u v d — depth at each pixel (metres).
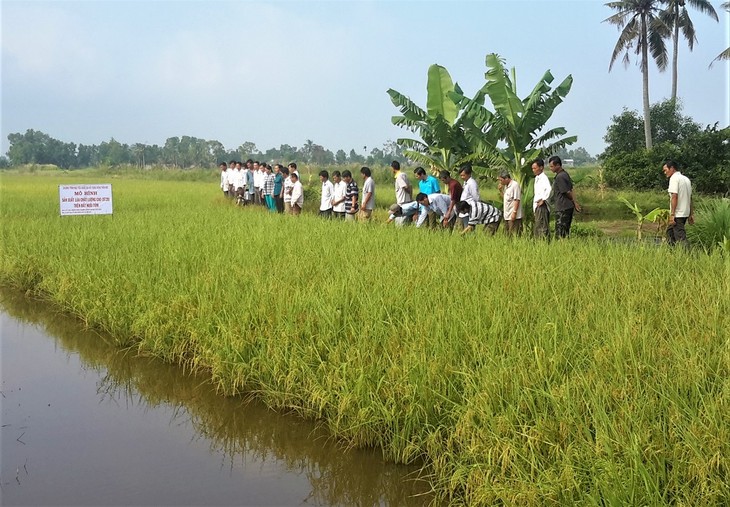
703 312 5.41
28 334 8.59
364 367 5.21
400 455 4.81
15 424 5.81
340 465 5.02
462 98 16.95
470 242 9.46
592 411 4.08
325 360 5.77
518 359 4.76
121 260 9.34
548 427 4.03
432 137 18.80
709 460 3.45
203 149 109.75
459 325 5.46
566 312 5.59
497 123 16.78
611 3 37.41
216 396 6.38
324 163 106.25
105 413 6.09
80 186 14.87
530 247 8.88
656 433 3.75
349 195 14.56
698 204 14.75
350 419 5.10
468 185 11.84
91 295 8.64
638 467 3.41
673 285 6.38
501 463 4.02
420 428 4.77
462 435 4.32
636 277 6.85
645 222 22.91
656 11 36.50
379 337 5.54
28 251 11.43
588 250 8.50
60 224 13.69
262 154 119.62
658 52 37.19
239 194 21.80
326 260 8.35
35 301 10.24
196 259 8.96
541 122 16.83
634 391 4.14
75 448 5.33
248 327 6.52
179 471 4.96
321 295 6.56
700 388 4.15
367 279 7.03
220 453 5.31
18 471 4.90
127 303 8.05
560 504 3.56
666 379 4.18
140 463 5.08
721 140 30.56
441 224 12.79
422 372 4.87
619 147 38.22
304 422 5.68
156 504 4.44
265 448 5.41
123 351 7.73
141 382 6.89
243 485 4.76
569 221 11.02
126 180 52.56
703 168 30.27
